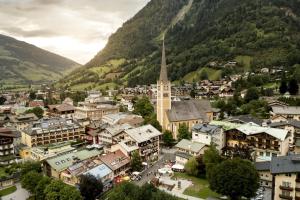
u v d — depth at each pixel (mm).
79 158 138500
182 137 173750
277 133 129000
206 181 122062
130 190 100312
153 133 156250
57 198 102812
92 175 110250
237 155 124938
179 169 133000
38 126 184750
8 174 140250
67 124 193625
